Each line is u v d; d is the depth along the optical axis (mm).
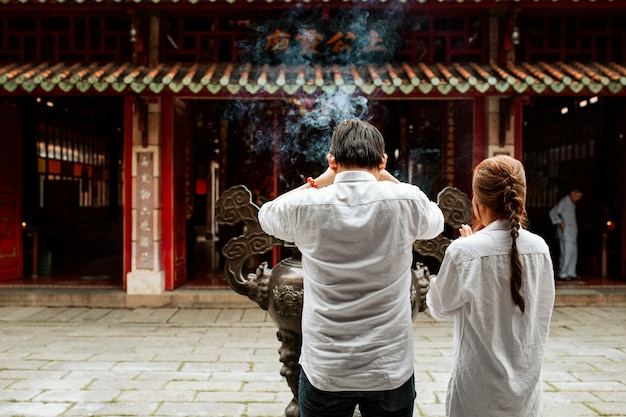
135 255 7938
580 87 6867
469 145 8266
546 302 1935
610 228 9523
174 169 8125
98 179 14477
